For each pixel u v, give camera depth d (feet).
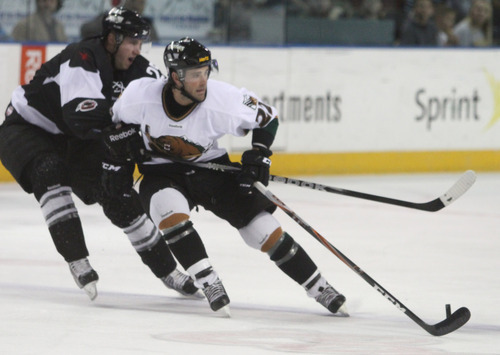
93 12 79.15
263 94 82.02
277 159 82.53
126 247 51.26
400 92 86.89
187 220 35.35
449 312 33.94
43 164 37.55
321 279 36.60
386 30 89.86
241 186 35.01
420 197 72.95
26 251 49.98
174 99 34.58
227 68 80.84
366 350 31.12
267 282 43.34
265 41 85.81
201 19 83.30
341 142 85.10
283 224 60.03
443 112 88.84
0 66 74.79
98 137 37.01
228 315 35.81
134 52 38.22
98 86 37.32
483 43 93.30
